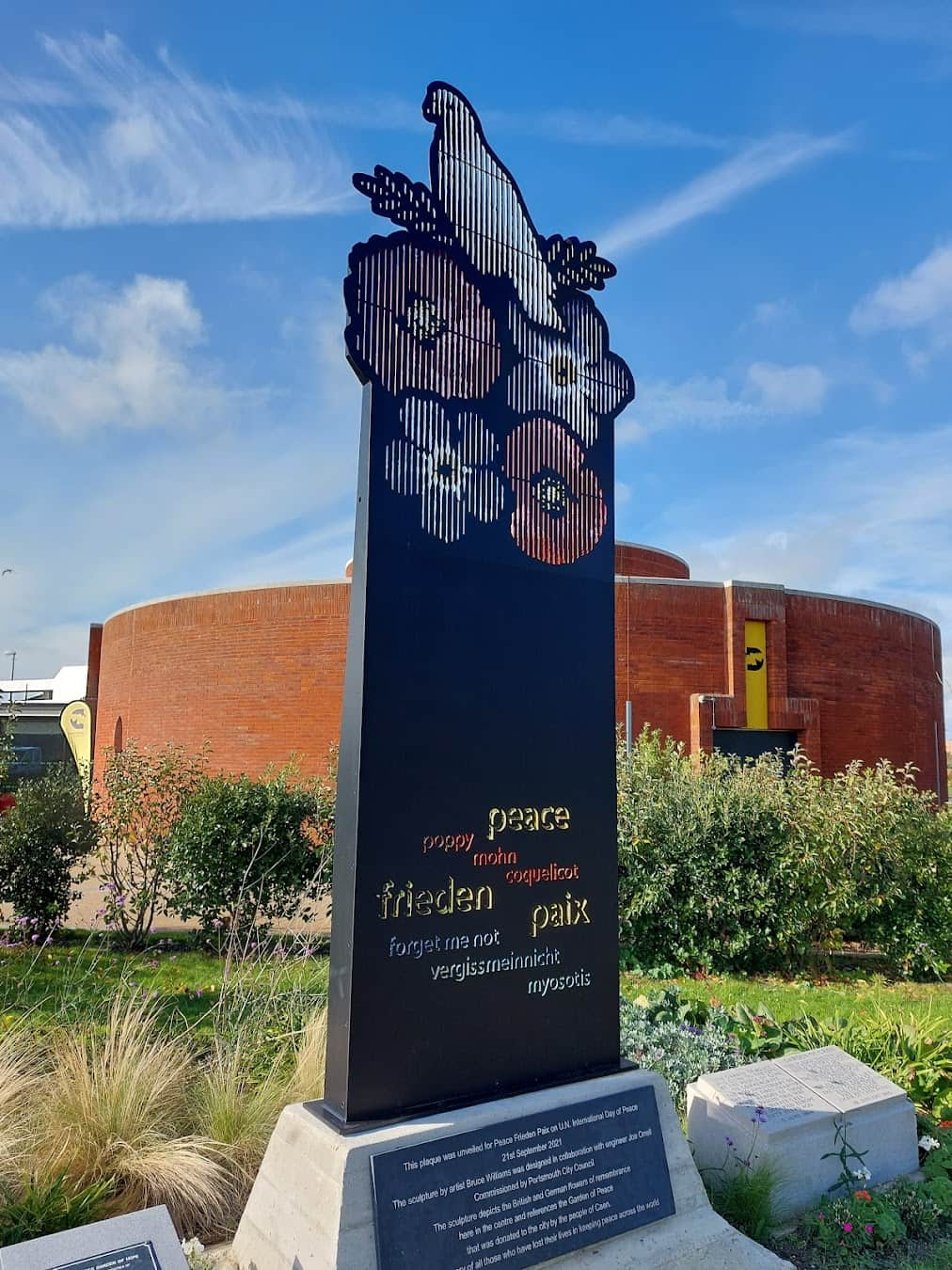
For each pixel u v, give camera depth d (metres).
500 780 3.98
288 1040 5.32
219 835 9.53
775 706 20.70
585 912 4.17
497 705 4.02
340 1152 3.21
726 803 9.36
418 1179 3.27
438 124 4.30
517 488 4.28
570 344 4.62
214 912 9.57
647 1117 3.91
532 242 4.56
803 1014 6.29
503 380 4.31
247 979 6.48
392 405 3.92
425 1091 3.56
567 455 4.51
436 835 3.74
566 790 4.20
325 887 9.70
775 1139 4.18
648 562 27.45
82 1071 4.34
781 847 9.23
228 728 21.00
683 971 9.19
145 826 10.32
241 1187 4.06
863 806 9.47
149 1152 4.02
